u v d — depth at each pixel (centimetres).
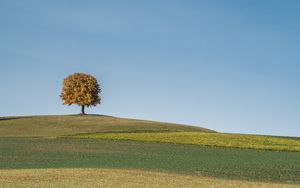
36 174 3422
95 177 3356
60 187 2930
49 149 5422
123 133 7362
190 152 5400
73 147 5653
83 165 4247
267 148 5838
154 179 3378
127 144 6041
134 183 3167
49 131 8250
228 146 5984
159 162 4528
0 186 2911
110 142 6228
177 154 5191
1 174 3409
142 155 5053
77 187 2948
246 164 4512
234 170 4122
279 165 4497
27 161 4478
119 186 3030
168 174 3681
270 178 3762
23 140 6400
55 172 3528
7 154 4944
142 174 3588
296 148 5903
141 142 6275
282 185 3325
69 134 7631
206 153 5338
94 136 6869
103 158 4766
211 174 3862
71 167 4109
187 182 3309
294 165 4519
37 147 5591
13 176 3322
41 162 4419
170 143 6200
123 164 4344
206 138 6700
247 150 5703
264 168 4278
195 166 4303
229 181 3453
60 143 6050
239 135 7225
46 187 2919
